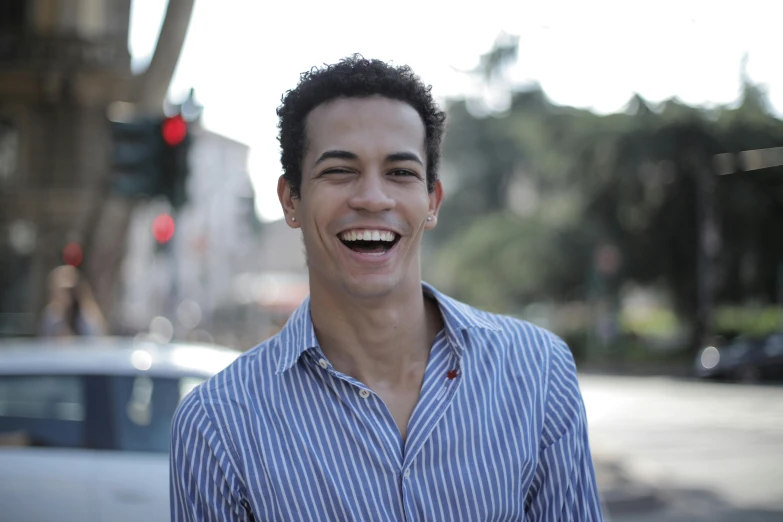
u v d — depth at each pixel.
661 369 28.19
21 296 22.58
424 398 1.63
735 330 30.11
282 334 1.70
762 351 23.41
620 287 30.91
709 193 28.52
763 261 29.41
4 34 12.02
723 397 19.88
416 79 1.72
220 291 60.06
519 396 1.67
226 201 61.34
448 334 1.70
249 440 1.59
